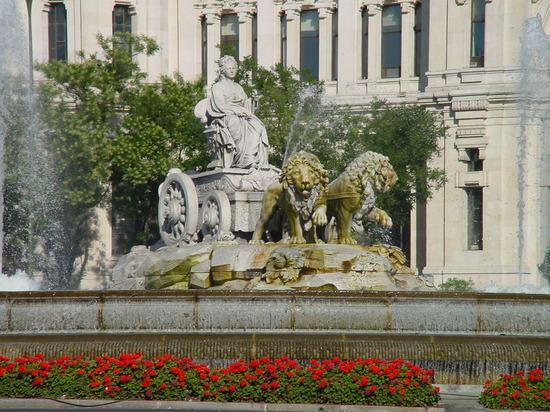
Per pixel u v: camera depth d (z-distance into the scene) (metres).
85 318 61.59
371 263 68.06
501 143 137.00
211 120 78.38
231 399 49.47
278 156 121.81
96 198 130.88
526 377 50.38
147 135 126.50
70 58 145.25
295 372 49.72
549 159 135.50
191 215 77.00
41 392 49.75
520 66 135.50
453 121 138.75
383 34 147.00
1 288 87.12
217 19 152.12
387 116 125.81
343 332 59.81
